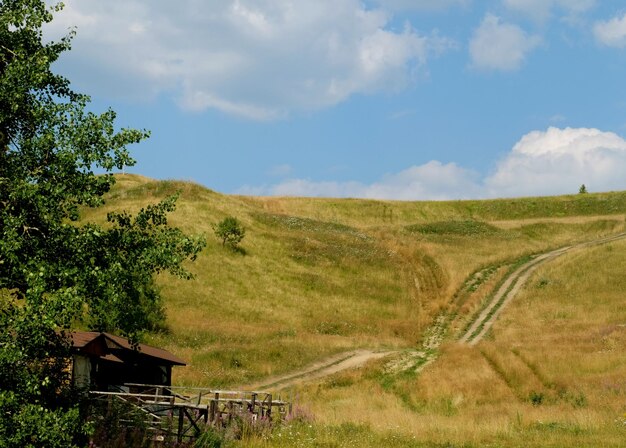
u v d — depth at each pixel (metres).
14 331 13.84
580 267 80.69
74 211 15.02
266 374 46.31
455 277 79.56
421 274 82.69
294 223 99.44
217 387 41.31
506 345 51.41
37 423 13.18
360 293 75.19
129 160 15.44
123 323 16.14
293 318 66.44
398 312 70.62
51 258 14.73
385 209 124.12
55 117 15.35
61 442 13.69
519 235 108.25
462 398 37.69
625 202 130.25
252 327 60.16
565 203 132.38
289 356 50.78
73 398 15.95
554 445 23.12
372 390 41.41
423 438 24.58
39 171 15.08
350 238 94.88
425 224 112.56
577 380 39.31
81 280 14.41
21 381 13.70
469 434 25.30
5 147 15.19
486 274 82.00
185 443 20.56
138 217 16.61
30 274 13.45
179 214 86.69
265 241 86.25
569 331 57.06
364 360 51.56
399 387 41.81
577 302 67.38
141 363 31.11
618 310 62.75
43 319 13.17
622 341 48.81
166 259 15.82
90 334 26.75
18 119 15.52
